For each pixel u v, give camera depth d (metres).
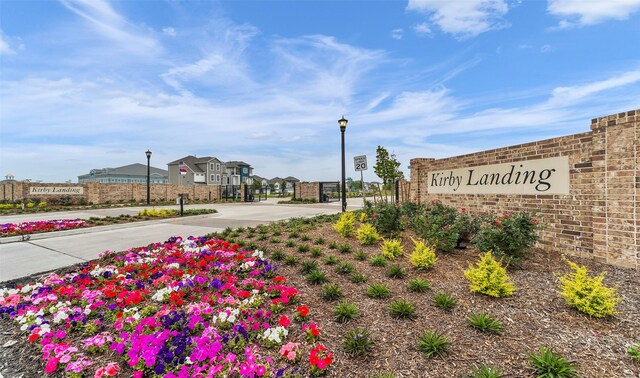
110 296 4.04
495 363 2.55
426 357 2.67
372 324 3.25
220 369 2.40
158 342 2.68
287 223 9.72
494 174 6.95
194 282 4.34
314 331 2.88
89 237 9.05
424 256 4.64
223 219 13.33
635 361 2.50
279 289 4.04
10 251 7.25
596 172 4.85
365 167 11.19
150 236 9.14
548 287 3.95
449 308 3.50
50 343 2.98
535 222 5.04
